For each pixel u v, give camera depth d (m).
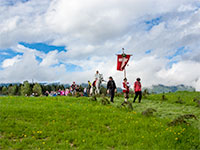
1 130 9.50
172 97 26.38
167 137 9.80
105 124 11.42
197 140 9.83
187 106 19.86
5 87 185.12
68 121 11.40
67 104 16.17
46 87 170.88
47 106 14.69
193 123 13.22
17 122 10.55
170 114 15.95
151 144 9.09
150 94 32.06
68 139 9.16
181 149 8.84
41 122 11.00
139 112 15.88
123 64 22.61
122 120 12.20
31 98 19.67
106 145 8.73
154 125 11.55
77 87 31.31
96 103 18.58
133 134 10.02
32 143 8.60
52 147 8.34
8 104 14.93
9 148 8.06
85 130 10.23
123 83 21.23
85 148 8.38
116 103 19.64
